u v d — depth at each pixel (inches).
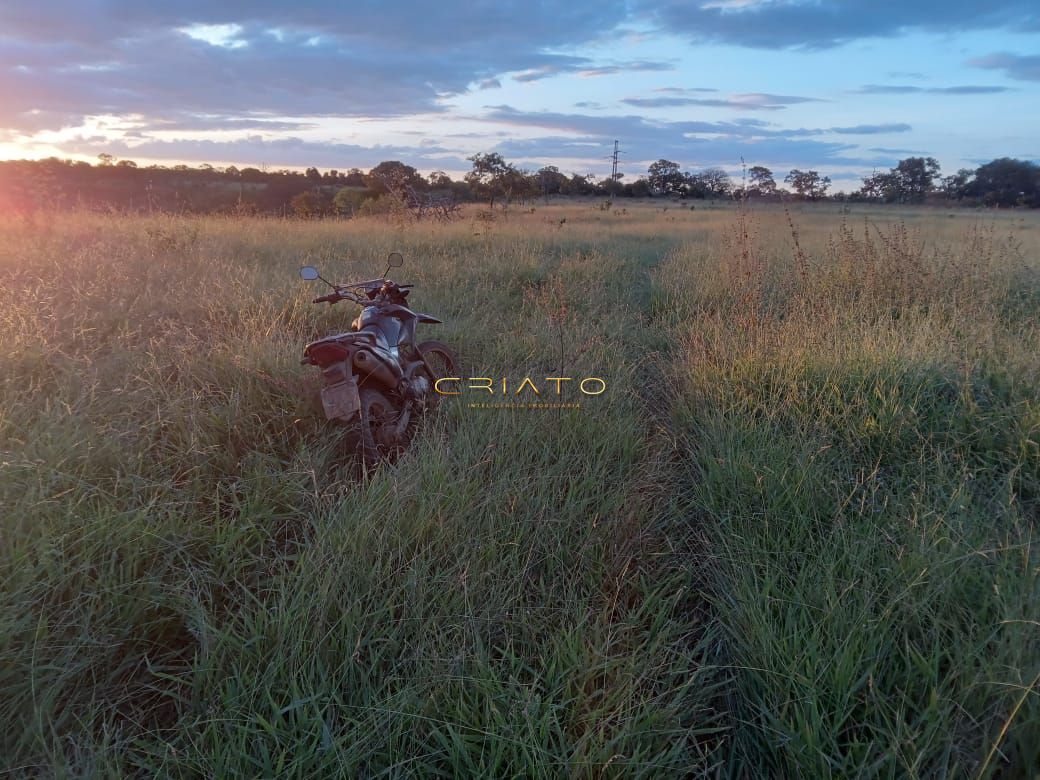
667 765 89.9
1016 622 100.5
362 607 117.1
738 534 141.0
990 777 86.3
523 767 87.4
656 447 187.5
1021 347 224.5
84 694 102.2
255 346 211.9
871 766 85.8
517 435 179.5
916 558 120.3
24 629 103.4
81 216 507.5
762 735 96.6
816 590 118.7
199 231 457.7
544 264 456.1
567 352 251.6
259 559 129.5
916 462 166.9
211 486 155.2
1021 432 171.9
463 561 124.6
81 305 249.9
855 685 97.1
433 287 361.7
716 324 276.8
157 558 126.1
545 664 105.3
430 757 92.6
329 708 97.7
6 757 89.7
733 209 1481.3
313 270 193.6
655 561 137.5
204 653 104.0
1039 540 128.8
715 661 113.7
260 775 89.7
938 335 238.8
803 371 212.1
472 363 254.1
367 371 171.6
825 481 157.2
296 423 182.2
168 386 194.7
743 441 179.0
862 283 324.5
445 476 151.9
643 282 442.9
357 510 135.9
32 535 120.3
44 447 144.6
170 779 88.1
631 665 102.1
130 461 149.6
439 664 103.0
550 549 135.1
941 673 103.8
